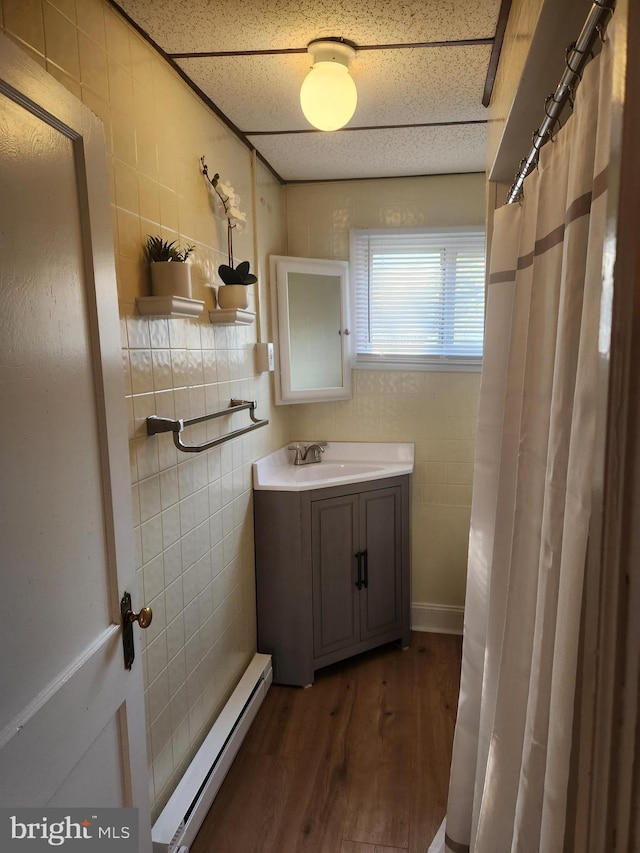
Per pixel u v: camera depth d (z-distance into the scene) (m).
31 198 0.83
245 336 2.16
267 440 2.47
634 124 0.41
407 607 2.63
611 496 0.44
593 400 0.58
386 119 1.98
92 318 0.99
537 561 0.88
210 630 1.84
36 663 0.82
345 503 2.37
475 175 2.59
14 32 0.96
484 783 1.07
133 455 1.35
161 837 1.38
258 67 1.60
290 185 2.73
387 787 1.76
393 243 2.70
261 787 1.77
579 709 0.57
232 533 2.05
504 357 1.24
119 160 1.30
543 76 1.03
